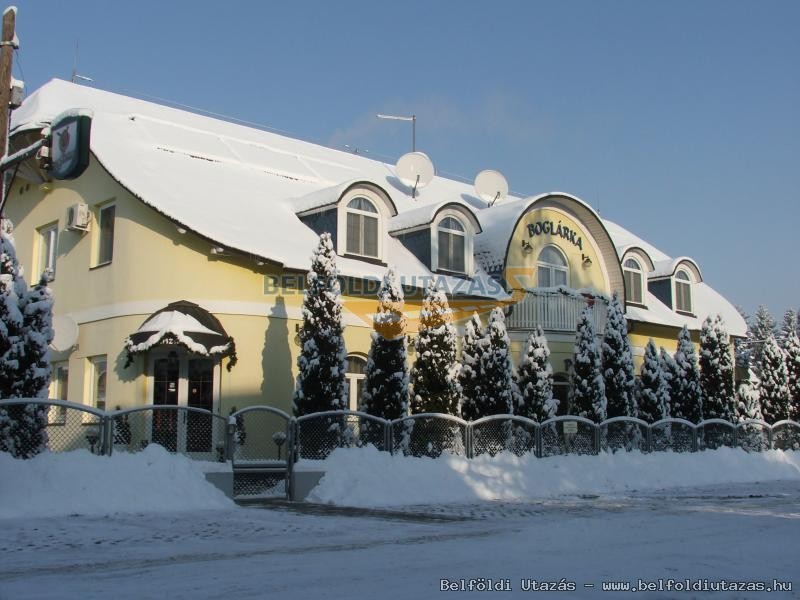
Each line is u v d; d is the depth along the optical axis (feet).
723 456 73.87
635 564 29.04
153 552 30.68
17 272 49.06
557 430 64.44
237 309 62.18
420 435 56.65
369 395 60.70
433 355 63.26
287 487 50.24
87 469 42.60
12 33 46.60
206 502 44.68
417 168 95.55
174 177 68.54
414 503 49.88
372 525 38.96
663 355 87.20
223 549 31.48
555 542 33.94
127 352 60.18
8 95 46.44
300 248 66.80
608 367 78.79
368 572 26.94
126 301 63.82
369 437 54.60
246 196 72.13
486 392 67.31
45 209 75.82
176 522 38.73
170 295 62.13
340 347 58.70
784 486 66.69
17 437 43.01
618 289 94.22
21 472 40.96
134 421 49.42
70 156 41.55
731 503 51.65
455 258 79.15
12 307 47.37
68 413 45.11
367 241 72.28
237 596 23.35
